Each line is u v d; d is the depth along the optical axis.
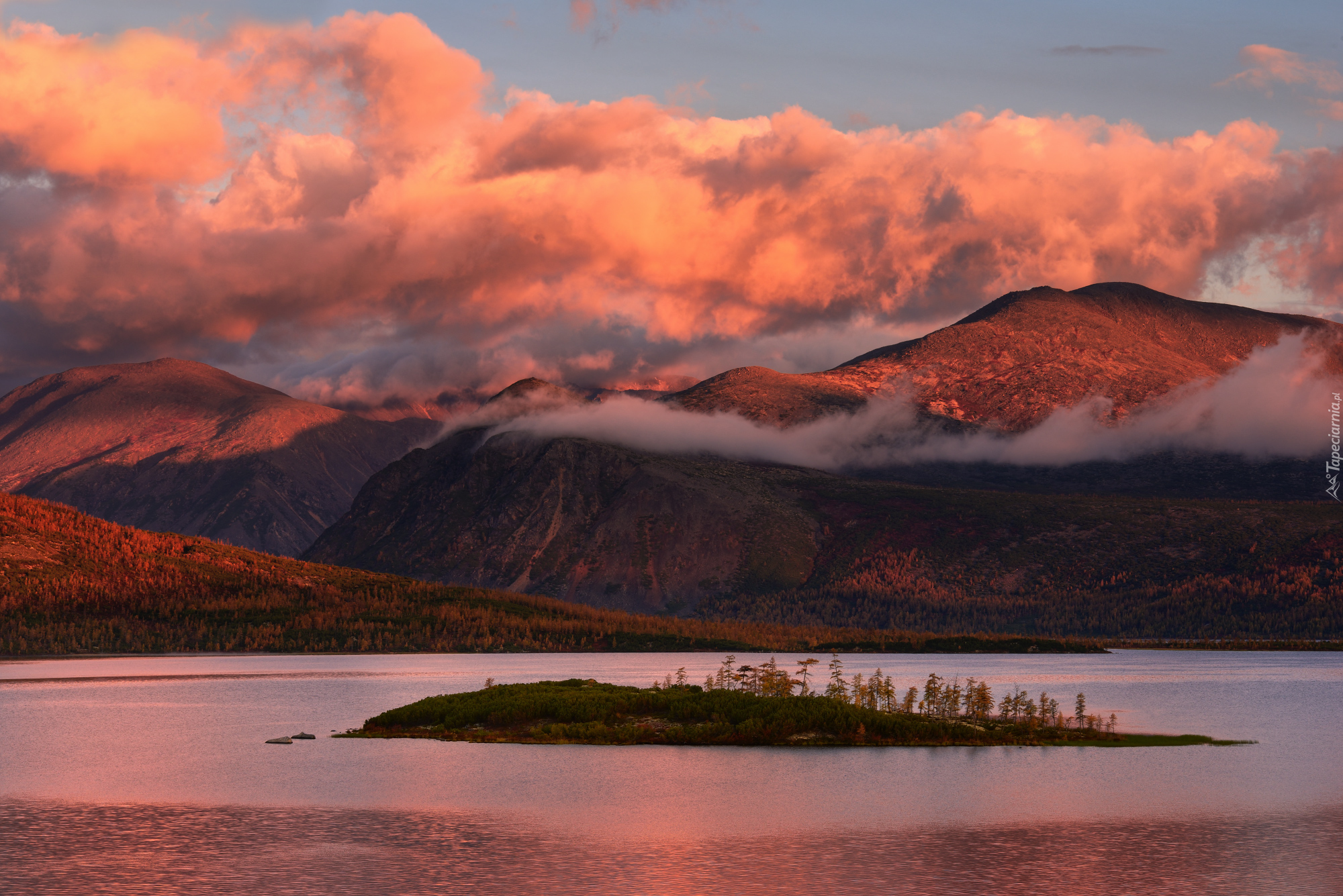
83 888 66.62
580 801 94.12
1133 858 74.44
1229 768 114.56
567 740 131.38
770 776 107.38
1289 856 74.88
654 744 129.50
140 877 69.06
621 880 68.69
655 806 92.31
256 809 91.06
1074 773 110.50
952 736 132.88
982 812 89.88
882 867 71.94
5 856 74.44
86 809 91.44
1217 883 67.94
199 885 67.25
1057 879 69.00
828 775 108.00
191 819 87.25
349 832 82.44
